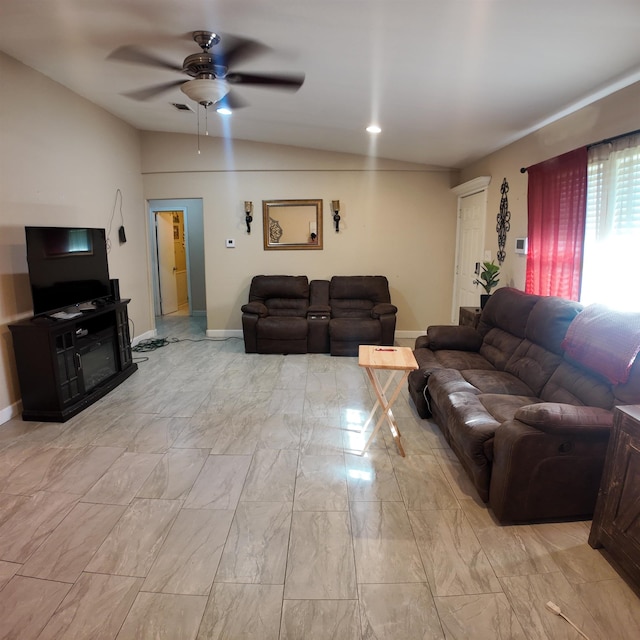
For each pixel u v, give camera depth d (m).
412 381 3.42
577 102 2.91
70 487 2.43
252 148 5.58
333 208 5.67
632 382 2.02
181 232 8.43
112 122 4.81
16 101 3.32
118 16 2.43
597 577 1.79
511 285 4.11
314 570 1.83
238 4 2.12
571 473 2.04
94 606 1.66
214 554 1.93
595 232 2.79
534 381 2.79
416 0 1.87
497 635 1.54
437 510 2.23
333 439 3.00
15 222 3.35
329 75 2.88
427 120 3.64
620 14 1.80
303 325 5.10
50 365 3.20
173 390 3.95
